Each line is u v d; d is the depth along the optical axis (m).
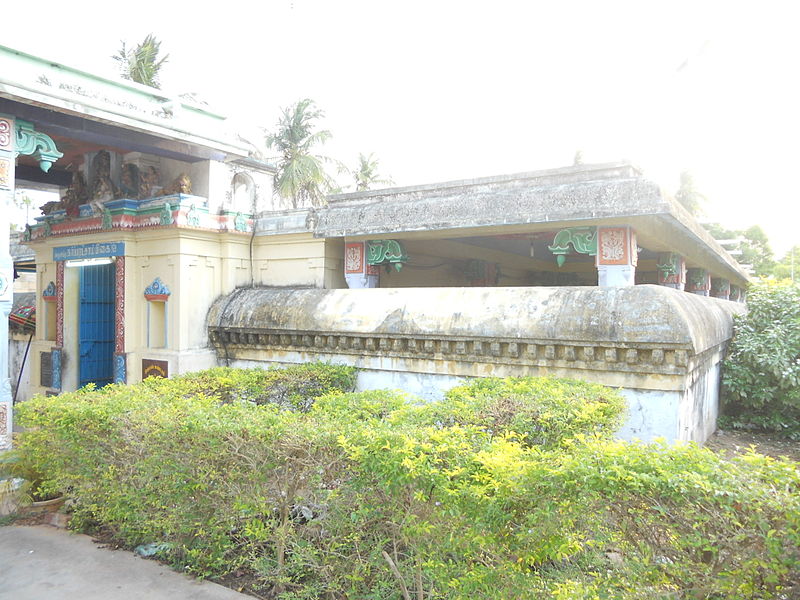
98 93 7.36
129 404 5.16
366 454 3.46
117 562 4.89
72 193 11.09
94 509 5.32
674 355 6.19
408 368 8.00
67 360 11.20
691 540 2.67
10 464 6.07
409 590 3.79
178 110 8.24
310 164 28.06
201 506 4.50
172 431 4.41
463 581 3.17
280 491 4.11
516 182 8.01
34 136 7.33
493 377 6.84
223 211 10.09
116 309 10.20
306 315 8.90
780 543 2.50
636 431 6.43
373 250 9.41
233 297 10.08
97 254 10.59
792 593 2.54
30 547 5.21
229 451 4.15
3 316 6.94
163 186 10.64
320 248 9.78
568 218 7.33
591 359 6.67
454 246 12.27
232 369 8.04
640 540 2.92
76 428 5.12
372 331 8.15
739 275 16.64
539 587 3.09
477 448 3.60
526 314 7.13
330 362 8.63
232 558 4.74
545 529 2.96
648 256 14.10
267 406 5.01
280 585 4.18
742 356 9.57
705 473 2.75
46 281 11.94
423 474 3.21
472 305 7.63
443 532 3.31
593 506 2.91
